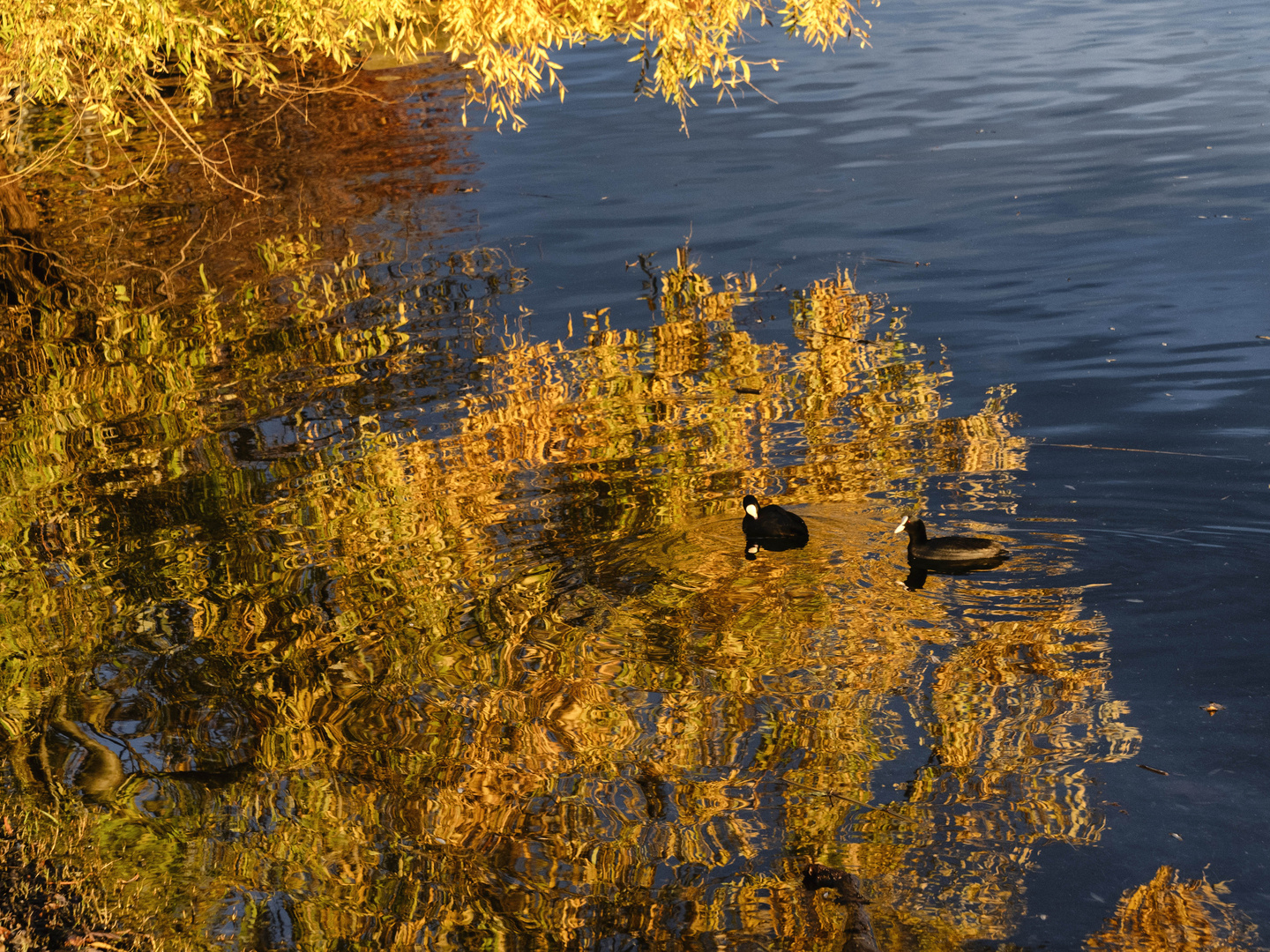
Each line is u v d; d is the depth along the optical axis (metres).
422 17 17.53
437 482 11.52
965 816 6.46
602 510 10.64
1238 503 9.77
